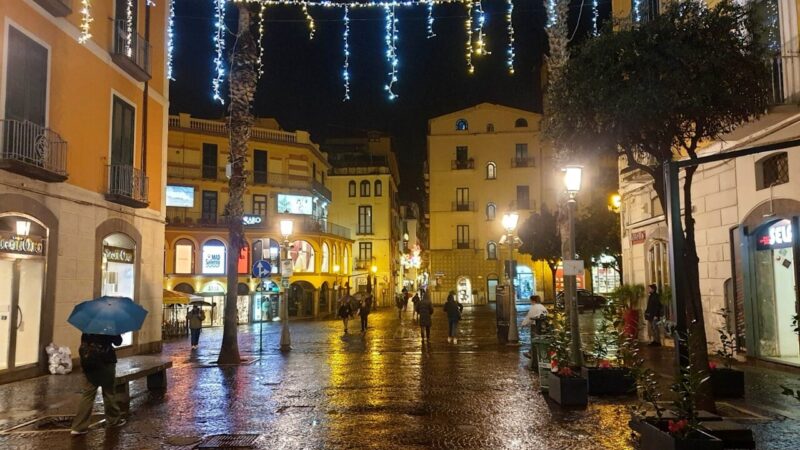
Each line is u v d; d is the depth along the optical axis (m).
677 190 7.28
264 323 39.59
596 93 8.41
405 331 28.83
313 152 51.84
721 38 8.17
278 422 9.19
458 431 8.44
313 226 48.41
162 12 20.64
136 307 9.16
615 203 26.62
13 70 12.81
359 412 9.82
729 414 8.87
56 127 14.26
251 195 47.22
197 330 21.98
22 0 13.10
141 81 18.67
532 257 39.16
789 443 7.36
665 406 7.71
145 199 18.38
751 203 13.71
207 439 8.21
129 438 8.29
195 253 43.53
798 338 12.77
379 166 65.38
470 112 62.75
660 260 18.69
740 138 13.56
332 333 28.86
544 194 60.44
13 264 13.05
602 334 12.63
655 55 8.04
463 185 62.34
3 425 9.02
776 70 11.63
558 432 8.27
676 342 7.19
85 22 14.32
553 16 14.13
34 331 13.70
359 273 62.81
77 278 15.16
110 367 8.80
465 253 61.47
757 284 13.87
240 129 17.94
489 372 14.15
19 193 13.03
